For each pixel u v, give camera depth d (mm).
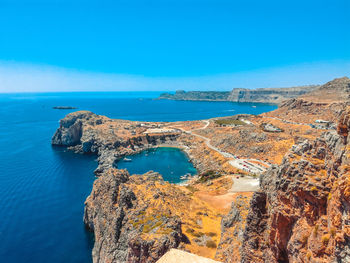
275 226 30688
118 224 71312
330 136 26812
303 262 24875
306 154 29375
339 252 20531
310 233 25047
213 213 88875
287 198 28734
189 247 60219
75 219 104938
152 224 64438
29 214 108312
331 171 24719
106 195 84688
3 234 93375
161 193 86438
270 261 31875
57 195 128625
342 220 20594
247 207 52156
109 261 66500
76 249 86125
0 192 129875
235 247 43469
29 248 86062
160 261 26109
